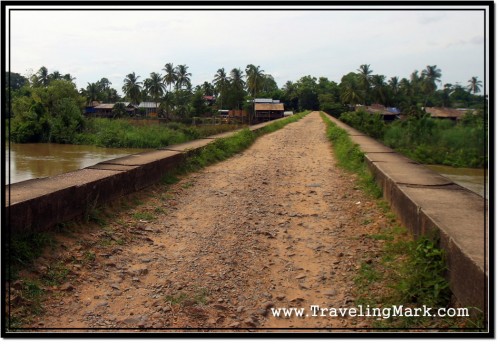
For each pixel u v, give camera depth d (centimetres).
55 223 507
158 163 870
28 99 3344
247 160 1334
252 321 372
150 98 8412
